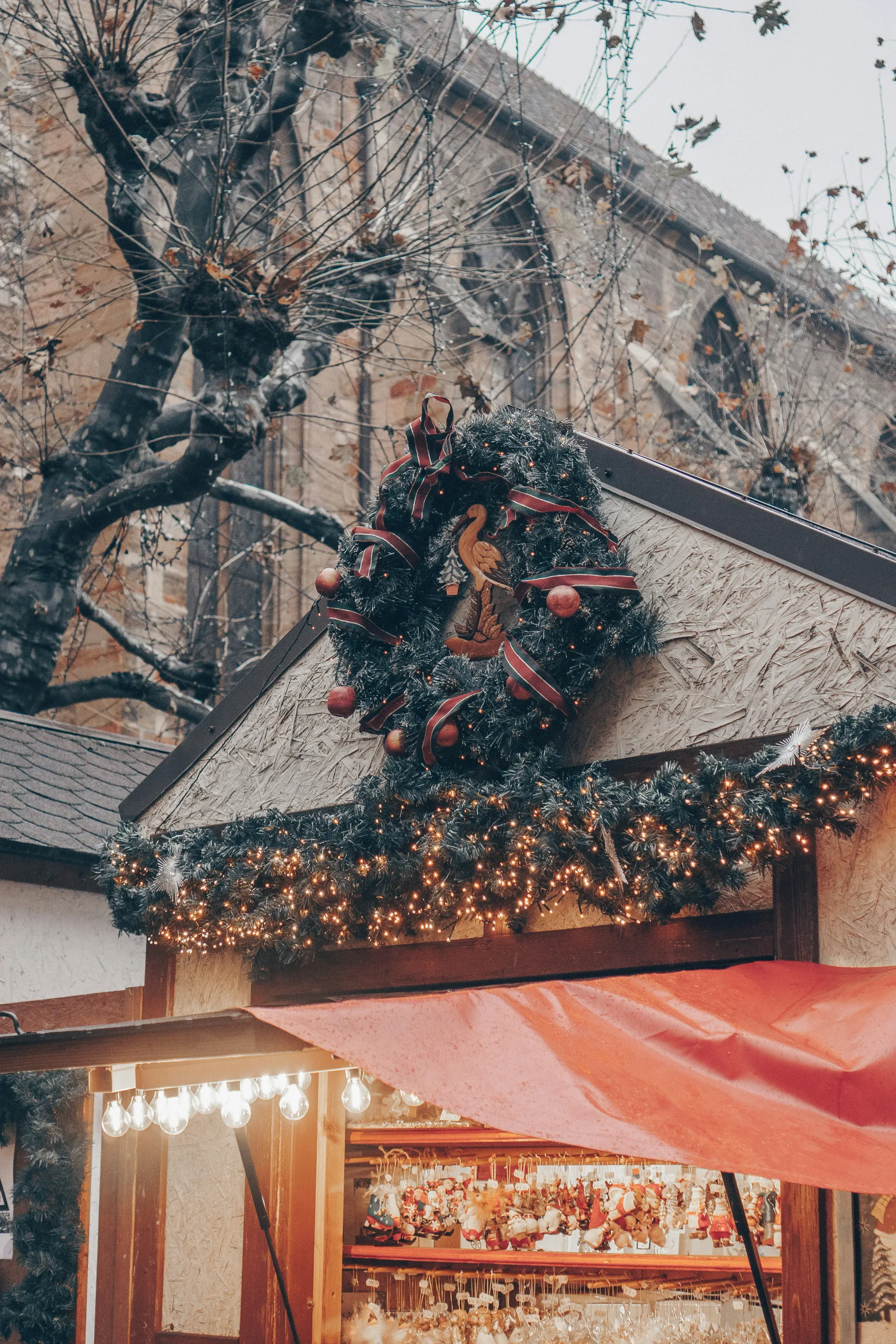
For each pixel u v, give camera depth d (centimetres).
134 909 592
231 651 1533
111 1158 611
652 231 1540
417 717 510
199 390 1473
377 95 1050
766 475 1484
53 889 782
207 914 568
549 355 1695
